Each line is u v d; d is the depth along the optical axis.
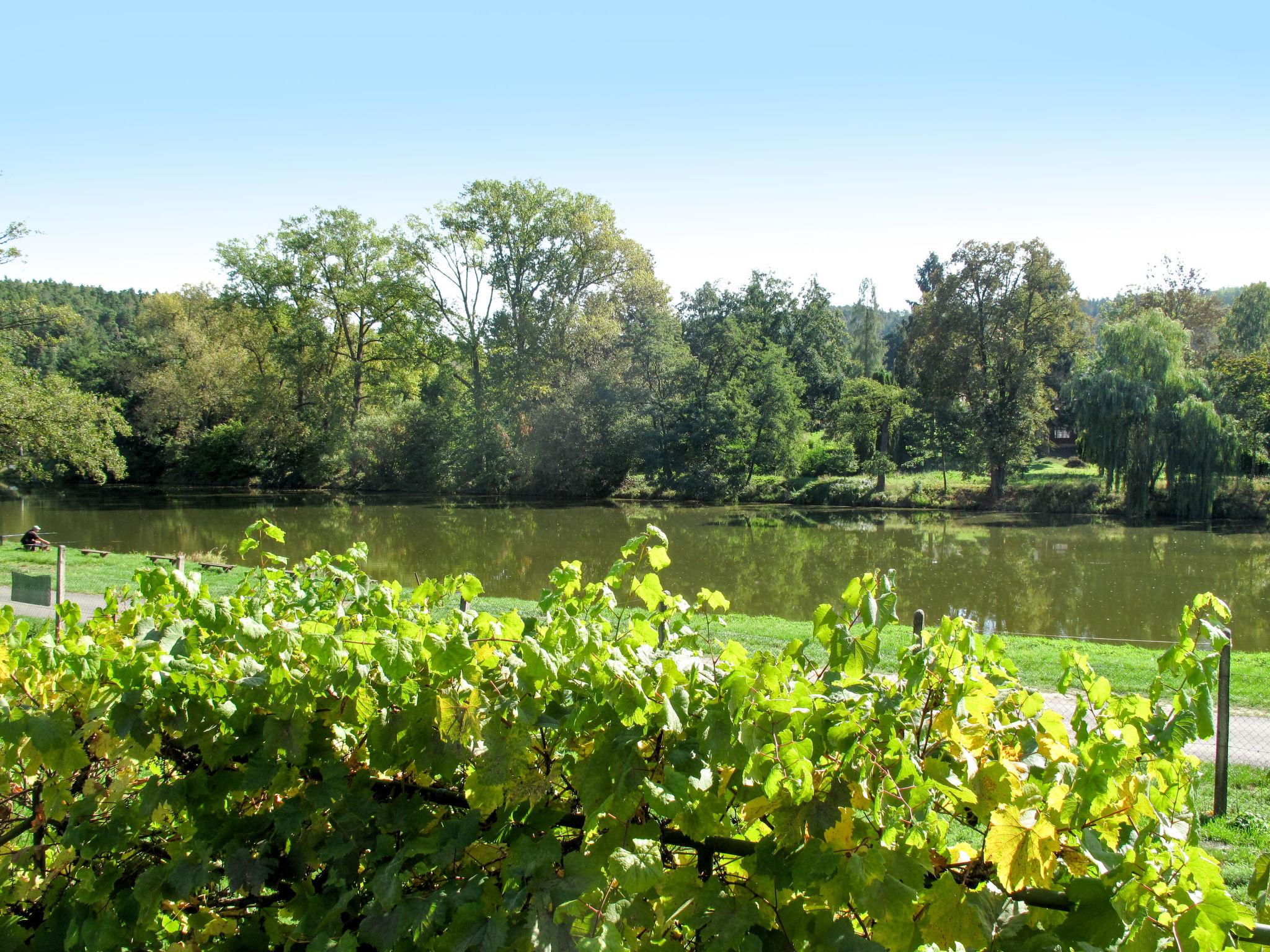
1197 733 2.26
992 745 2.18
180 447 51.62
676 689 1.90
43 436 25.44
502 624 2.20
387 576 23.50
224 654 2.50
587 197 45.06
